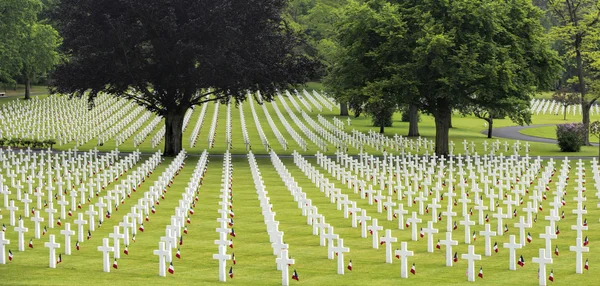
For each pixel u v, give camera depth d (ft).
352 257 193.16
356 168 363.56
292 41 502.79
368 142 549.95
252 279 171.32
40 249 202.80
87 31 463.83
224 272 169.48
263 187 275.80
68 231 194.90
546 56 488.44
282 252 165.07
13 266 183.11
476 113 613.93
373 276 173.88
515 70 471.62
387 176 365.40
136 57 472.03
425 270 178.70
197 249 203.00
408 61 471.21
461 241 212.43
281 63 496.64
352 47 481.46
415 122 629.10
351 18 485.97
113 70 463.83
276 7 491.72
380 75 490.90
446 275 173.99
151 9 450.71
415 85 457.27
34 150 469.16
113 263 184.34
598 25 587.27
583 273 175.22
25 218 249.75
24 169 342.03
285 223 242.58
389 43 467.11
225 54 470.80
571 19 593.42
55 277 172.76
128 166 397.80
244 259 191.62
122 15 456.45
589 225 237.86
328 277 173.06
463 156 455.22
